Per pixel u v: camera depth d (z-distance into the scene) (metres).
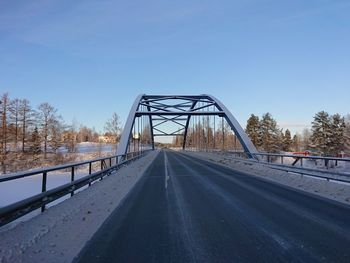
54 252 5.18
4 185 20.05
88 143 115.94
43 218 7.38
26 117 58.34
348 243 5.60
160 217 7.83
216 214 8.12
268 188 13.08
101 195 10.99
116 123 64.06
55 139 62.69
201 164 30.91
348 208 8.77
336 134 68.31
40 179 24.02
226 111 44.88
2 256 4.91
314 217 7.68
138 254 5.11
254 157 31.25
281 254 5.03
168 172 21.56
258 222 7.21
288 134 106.31
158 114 48.97
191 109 56.62
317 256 4.93
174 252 5.19
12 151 54.16
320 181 13.70
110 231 6.53
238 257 4.91
